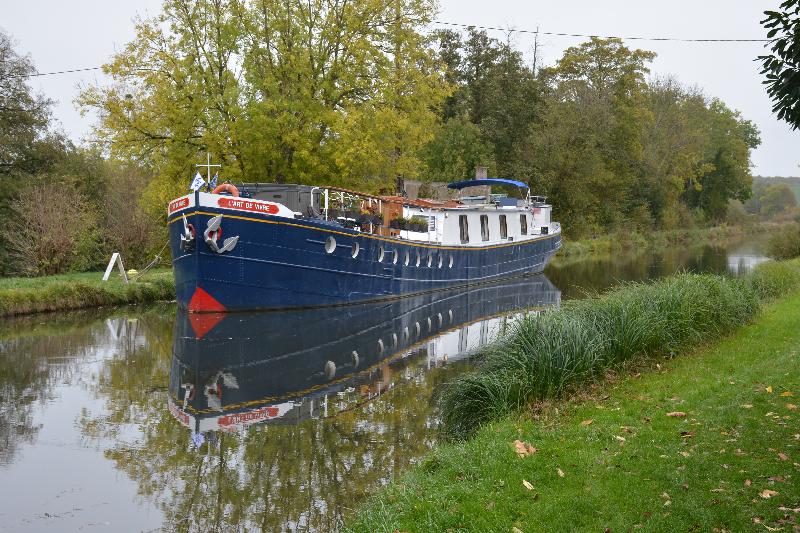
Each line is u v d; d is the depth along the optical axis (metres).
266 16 26.02
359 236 20.48
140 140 24.72
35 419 9.98
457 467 6.68
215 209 17.16
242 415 10.16
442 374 12.61
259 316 18.20
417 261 23.44
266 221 18.02
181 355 14.21
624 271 33.00
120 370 13.03
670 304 12.02
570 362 9.38
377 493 6.86
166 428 9.57
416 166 30.64
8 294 18.75
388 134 26.50
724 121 76.38
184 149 24.91
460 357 14.12
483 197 30.05
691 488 5.72
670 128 63.31
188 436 9.22
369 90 26.84
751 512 5.22
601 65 58.59
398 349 14.95
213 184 19.12
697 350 11.34
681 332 11.64
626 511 5.41
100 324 17.84
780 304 15.98
